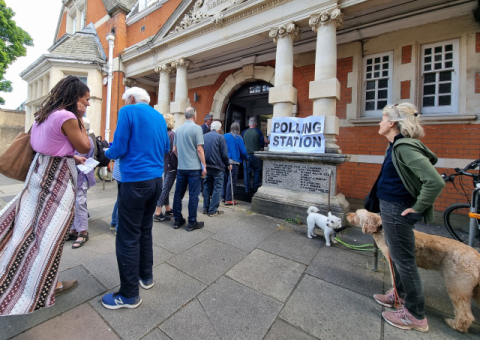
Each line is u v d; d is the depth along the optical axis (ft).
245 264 9.13
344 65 16.97
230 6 17.39
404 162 5.54
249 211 15.58
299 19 14.16
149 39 23.97
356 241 11.30
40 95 36.96
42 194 5.77
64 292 7.22
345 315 6.58
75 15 44.55
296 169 14.17
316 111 13.58
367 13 14.85
